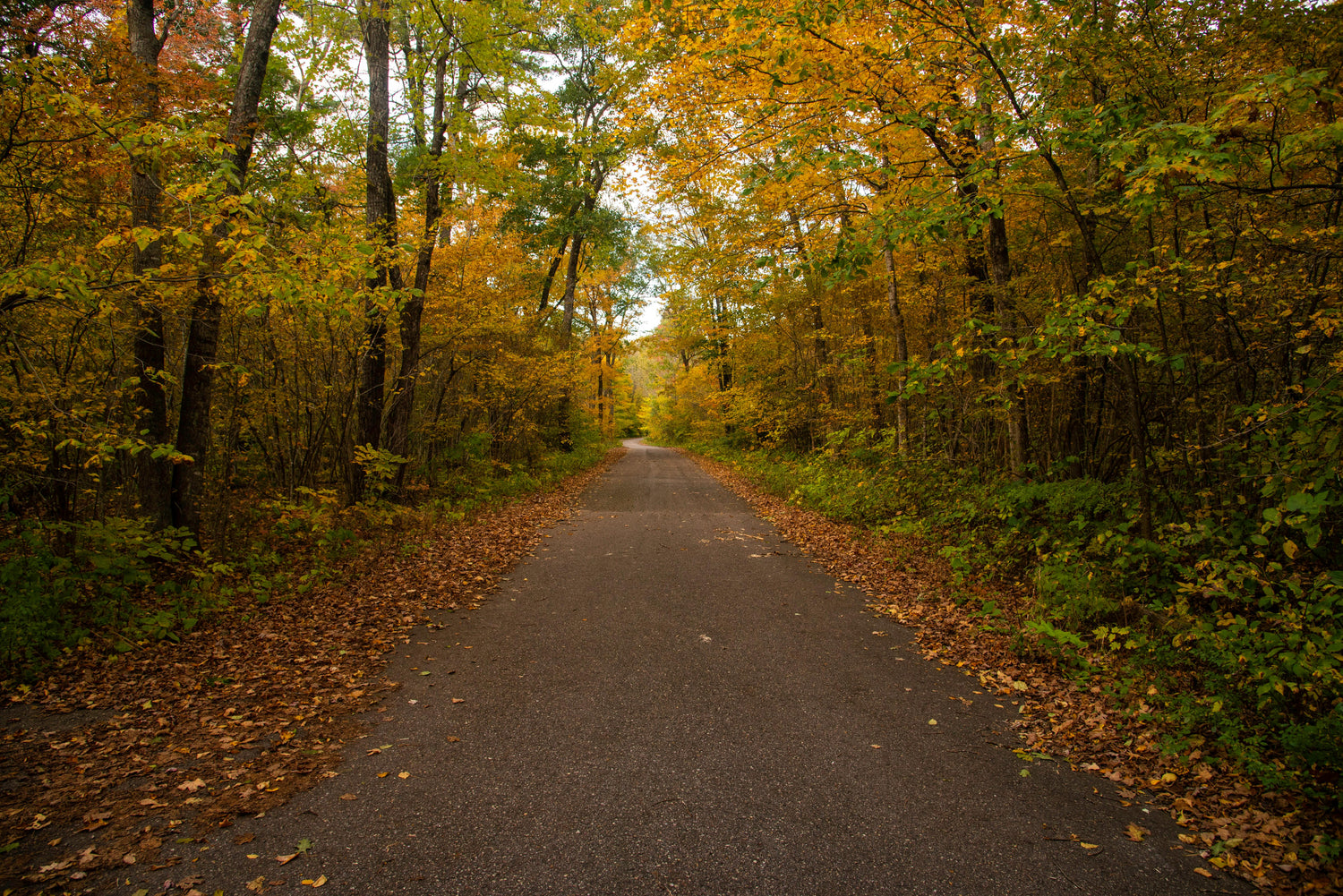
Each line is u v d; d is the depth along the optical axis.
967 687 4.16
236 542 7.72
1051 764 3.22
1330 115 4.97
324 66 10.78
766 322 16.41
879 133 6.69
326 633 5.14
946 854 2.50
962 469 9.88
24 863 2.37
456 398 14.35
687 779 3.04
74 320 6.05
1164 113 5.38
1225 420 5.68
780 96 6.33
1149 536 5.33
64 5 5.76
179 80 6.38
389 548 8.04
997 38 5.52
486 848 2.52
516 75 10.23
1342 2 4.59
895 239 4.89
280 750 3.31
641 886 2.30
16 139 4.80
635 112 6.95
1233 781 3.02
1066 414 8.37
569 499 13.71
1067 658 4.46
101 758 3.19
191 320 7.01
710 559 7.96
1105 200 6.06
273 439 10.88
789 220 8.77
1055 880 2.36
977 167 5.53
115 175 5.86
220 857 2.45
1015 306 7.64
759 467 18.28
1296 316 4.78
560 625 5.41
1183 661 4.14
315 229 7.25
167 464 6.94
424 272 10.47
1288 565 4.56
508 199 12.29
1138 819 2.76
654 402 46.59
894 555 7.64
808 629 5.30
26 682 4.05
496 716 3.71
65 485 6.79
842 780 3.04
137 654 4.58
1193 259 5.00
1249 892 2.31
